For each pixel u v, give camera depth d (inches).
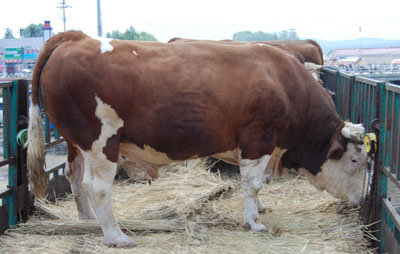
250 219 182.9
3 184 288.8
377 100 175.5
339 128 195.6
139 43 173.2
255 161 181.0
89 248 162.4
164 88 165.2
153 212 191.8
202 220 190.7
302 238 175.5
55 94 161.6
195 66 171.2
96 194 165.2
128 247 164.2
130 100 162.6
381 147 174.9
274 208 215.2
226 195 227.9
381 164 175.3
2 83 177.5
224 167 280.8
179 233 177.6
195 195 230.4
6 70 1617.9
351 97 248.8
